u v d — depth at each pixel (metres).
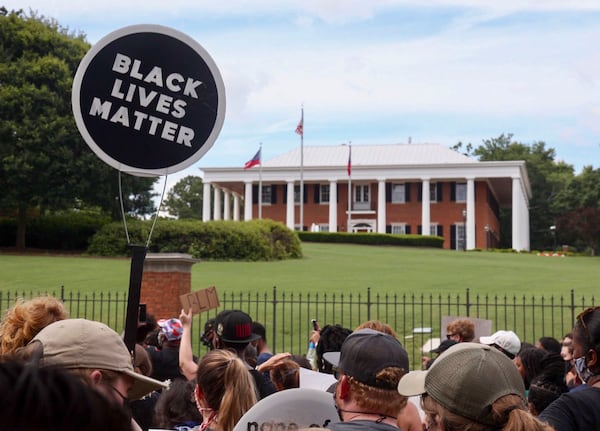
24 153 37.53
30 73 39.38
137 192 41.59
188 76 4.12
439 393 2.71
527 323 18.69
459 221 75.38
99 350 2.38
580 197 76.12
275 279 27.33
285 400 3.37
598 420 3.53
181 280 16.55
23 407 1.12
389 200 77.44
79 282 24.92
